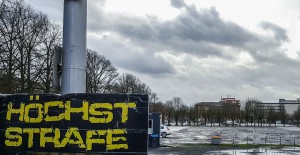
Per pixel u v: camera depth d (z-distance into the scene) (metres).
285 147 41.34
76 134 7.86
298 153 34.03
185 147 39.41
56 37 47.56
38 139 7.94
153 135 38.19
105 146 7.79
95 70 76.44
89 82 71.94
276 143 48.34
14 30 41.50
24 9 43.09
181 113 138.00
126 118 7.82
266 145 43.53
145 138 7.77
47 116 7.98
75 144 7.84
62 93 8.02
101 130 7.82
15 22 41.69
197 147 39.56
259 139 56.69
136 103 7.86
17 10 42.06
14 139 8.00
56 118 7.94
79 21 8.07
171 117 141.62
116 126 7.81
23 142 7.98
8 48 40.41
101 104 7.86
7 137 8.02
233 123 142.38
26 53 43.56
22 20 42.91
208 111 147.12
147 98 7.87
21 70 42.03
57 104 7.98
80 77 8.05
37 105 8.03
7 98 8.11
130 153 7.75
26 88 43.19
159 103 134.25
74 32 8.02
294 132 83.19
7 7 40.72
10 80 39.53
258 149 38.16
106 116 7.84
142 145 7.77
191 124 150.12
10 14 40.91
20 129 8.02
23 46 42.41
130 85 99.81
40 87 45.62
